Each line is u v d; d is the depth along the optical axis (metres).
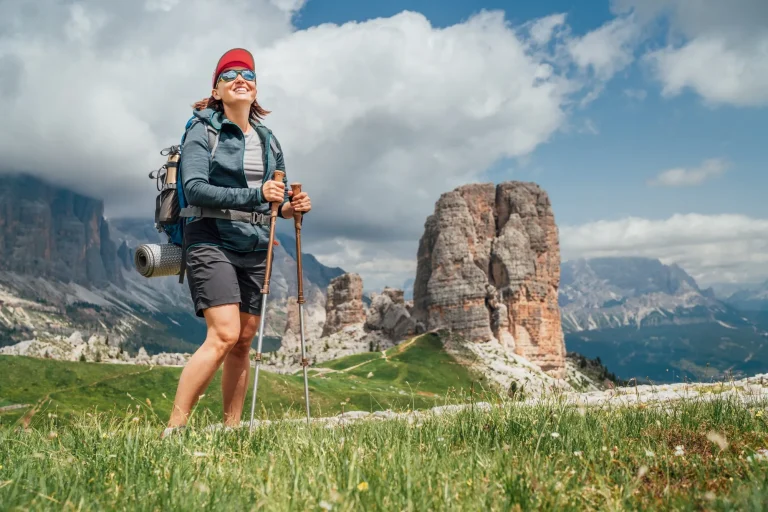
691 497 3.35
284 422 5.96
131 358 152.88
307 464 4.21
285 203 7.44
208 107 7.60
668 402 8.62
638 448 4.87
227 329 6.82
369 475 3.86
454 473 3.97
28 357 131.25
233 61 7.43
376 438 5.48
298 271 6.79
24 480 3.84
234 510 3.28
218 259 6.91
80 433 5.38
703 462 4.38
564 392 8.90
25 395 109.12
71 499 3.48
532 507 3.27
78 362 136.75
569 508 3.26
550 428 5.75
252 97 7.48
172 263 7.31
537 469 3.82
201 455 4.29
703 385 10.68
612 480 3.93
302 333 6.53
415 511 3.24
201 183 6.81
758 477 3.58
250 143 7.52
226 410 7.59
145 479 3.94
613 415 6.84
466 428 5.98
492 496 3.39
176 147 7.39
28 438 5.31
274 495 3.37
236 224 7.04
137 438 4.97
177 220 7.28
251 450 5.00
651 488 3.73
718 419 6.40
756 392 9.52
